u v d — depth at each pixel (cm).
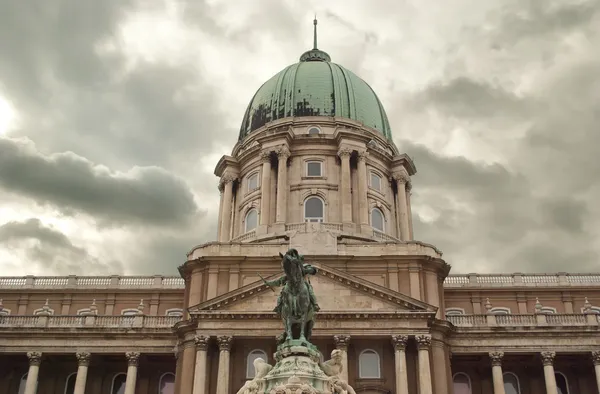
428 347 5134
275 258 5750
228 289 5678
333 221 7138
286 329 2102
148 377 6191
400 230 7562
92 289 6900
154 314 6794
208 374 5178
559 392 6044
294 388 1786
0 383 6153
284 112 7894
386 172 7794
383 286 5447
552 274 6844
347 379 5019
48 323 6044
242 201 7600
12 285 6994
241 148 8056
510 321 5769
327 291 5325
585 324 5641
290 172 7456
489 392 5975
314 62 8519
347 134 7456
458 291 6688
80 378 5791
